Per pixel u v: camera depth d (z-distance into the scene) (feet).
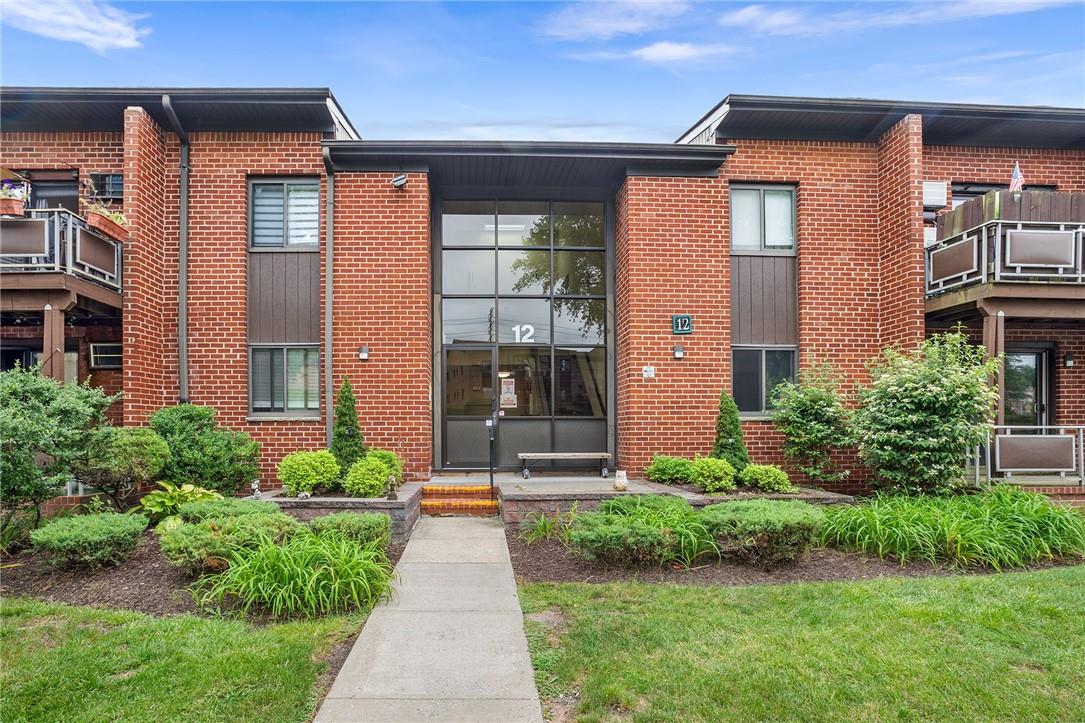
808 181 32.17
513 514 24.56
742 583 17.31
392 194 30.32
